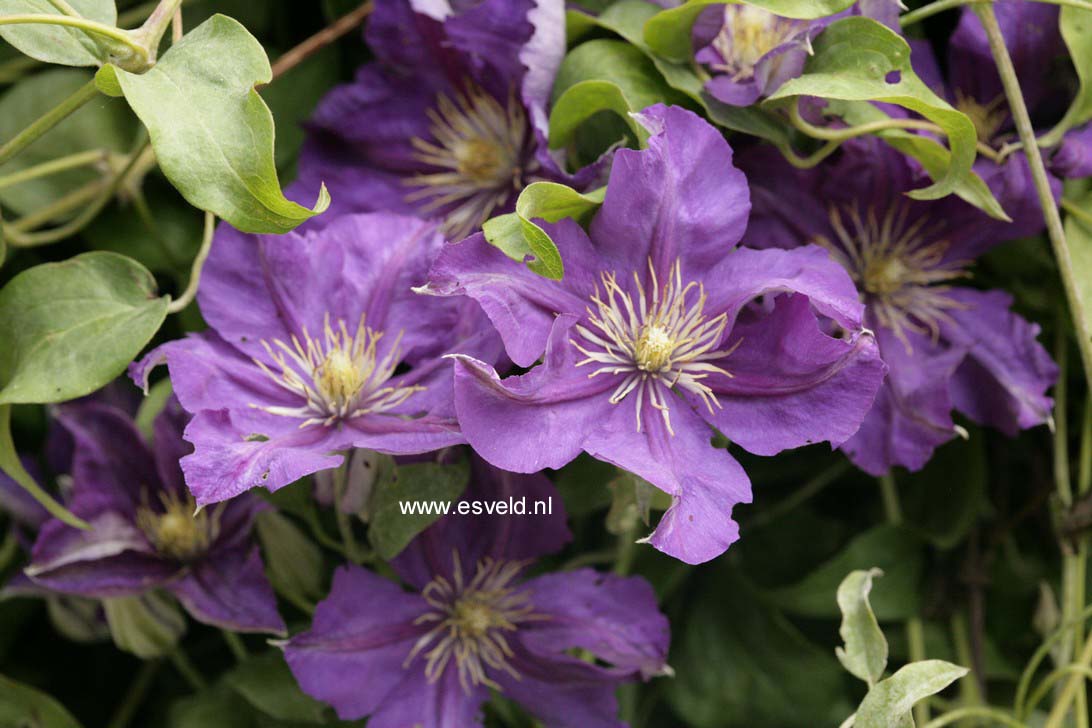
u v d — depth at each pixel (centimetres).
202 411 75
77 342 76
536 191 73
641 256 76
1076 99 81
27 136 75
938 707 87
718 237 76
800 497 89
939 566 88
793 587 87
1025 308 86
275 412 77
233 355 78
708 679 88
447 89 83
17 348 77
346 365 77
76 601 86
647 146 75
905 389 81
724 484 74
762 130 78
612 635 81
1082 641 85
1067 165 81
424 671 81
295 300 79
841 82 76
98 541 83
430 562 81
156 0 88
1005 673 88
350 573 80
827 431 74
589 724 81
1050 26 82
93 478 83
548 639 82
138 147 84
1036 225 81
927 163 79
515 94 81
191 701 86
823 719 87
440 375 77
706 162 76
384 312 79
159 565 83
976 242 82
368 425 77
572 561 86
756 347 76
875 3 78
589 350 75
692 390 76
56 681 90
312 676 80
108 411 83
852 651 77
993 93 83
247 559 83
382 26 82
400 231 80
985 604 89
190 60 72
